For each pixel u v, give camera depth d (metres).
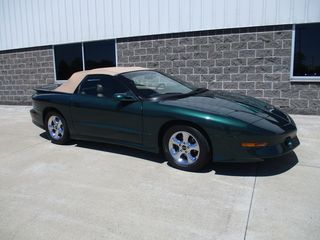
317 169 4.62
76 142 6.50
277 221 3.35
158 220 3.46
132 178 4.57
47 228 3.42
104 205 3.84
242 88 8.55
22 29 11.73
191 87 5.89
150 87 5.46
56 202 3.98
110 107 5.37
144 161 5.21
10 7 11.76
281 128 4.44
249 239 3.07
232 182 4.30
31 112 6.91
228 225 3.31
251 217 3.44
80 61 10.84
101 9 10.00
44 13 11.12
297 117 7.80
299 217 3.40
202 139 4.49
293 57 7.90
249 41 8.22
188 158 4.67
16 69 12.27
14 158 5.71
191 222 3.40
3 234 3.35
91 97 5.70
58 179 4.68
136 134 5.13
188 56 8.99
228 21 8.33
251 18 8.09
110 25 9.95
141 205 3.80
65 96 6.08
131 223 3.43
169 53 9.23
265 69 8.21
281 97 8.21
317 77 7.77
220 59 8.62
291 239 3.04
